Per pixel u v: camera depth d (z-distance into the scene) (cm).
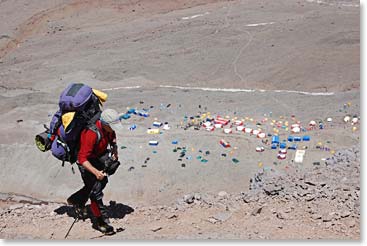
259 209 1114
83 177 1026
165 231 1050
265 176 1366
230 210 1141
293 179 1280
